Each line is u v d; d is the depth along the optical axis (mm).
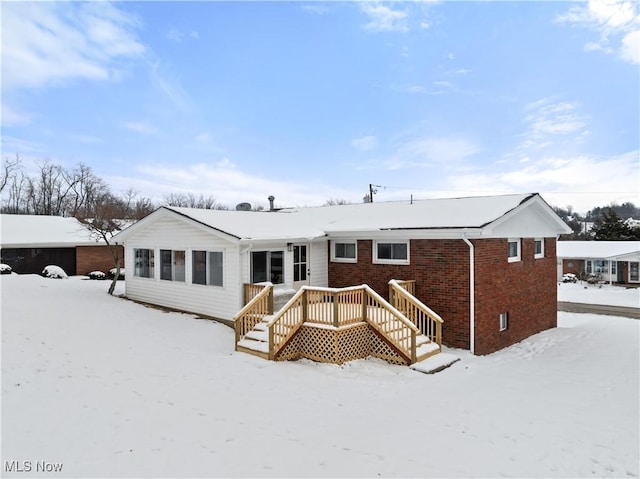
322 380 7719
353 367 8633
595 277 33094
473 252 10359
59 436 4895
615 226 46094
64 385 6551
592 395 7336
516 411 6422
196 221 12227
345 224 13508
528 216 13281
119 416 5578
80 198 47500
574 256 34219
